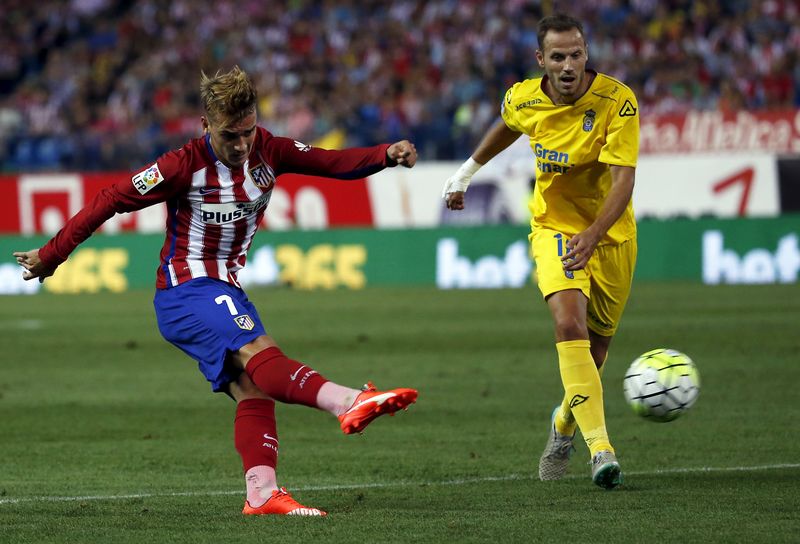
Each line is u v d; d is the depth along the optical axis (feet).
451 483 73.97
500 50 315.78
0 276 246.88
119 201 61.00
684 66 299.17
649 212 248.32
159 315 63.16
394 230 242.99
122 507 66.08
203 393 118.93
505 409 106.01
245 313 61.36
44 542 56.24
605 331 76.95
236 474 78.84
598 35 310.86
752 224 231.09
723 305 191.01
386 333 166.09
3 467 81.92
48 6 367.45
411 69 322.75
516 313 188.34
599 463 67.00
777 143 255.70
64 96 334.85
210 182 61.26
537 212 75.10
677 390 69.92
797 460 80.43
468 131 285.23
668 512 61.98
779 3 311.88
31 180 256.73
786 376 122.52
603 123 70.85
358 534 57.00
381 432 95.66
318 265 244.01
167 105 325.21
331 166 62.44
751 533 56.54
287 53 332.60
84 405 111.75
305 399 57.41
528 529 57.88
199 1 357.61
